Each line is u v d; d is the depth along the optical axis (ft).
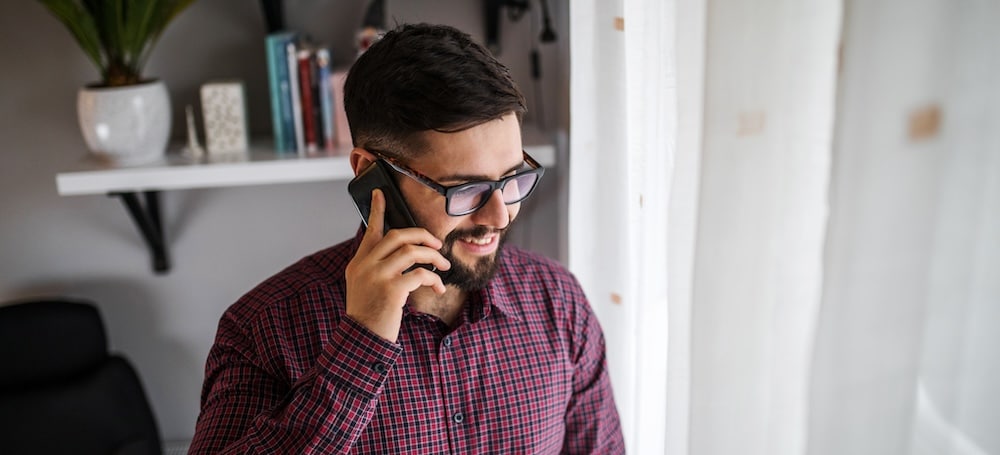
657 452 3.58
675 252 2.70
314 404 2.86
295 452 2.88
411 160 2.89
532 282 3.61
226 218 6.42
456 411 3.28
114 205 6.29
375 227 2.93
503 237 3.10
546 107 6.26
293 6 5.98
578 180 4.16
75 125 6.03
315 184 6.39
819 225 2.21
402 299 2.85
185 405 6.78
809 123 2.18
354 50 6.05
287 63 5.45
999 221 1.86
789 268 2.25
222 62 6.03
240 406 3.15
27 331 5.74
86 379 5.83
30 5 5.76
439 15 6.04
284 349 3.23
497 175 2.88
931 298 1.89
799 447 2.31
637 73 3.44
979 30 1.77
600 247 4.15
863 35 1.83
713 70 2.23
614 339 4.17
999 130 1.81
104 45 5.32
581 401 3.67
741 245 2.29
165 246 6.42
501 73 2.87
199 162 5.35
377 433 3.17
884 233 1.88
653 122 3.30
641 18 3.36
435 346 3.29
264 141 5.95
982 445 1.98
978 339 1.92
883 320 1.92
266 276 6.56
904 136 1.83
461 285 3.08
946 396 1.96
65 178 5.16
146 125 5.32
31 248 6.28
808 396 2.08
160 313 6.57
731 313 2.34
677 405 2.73
